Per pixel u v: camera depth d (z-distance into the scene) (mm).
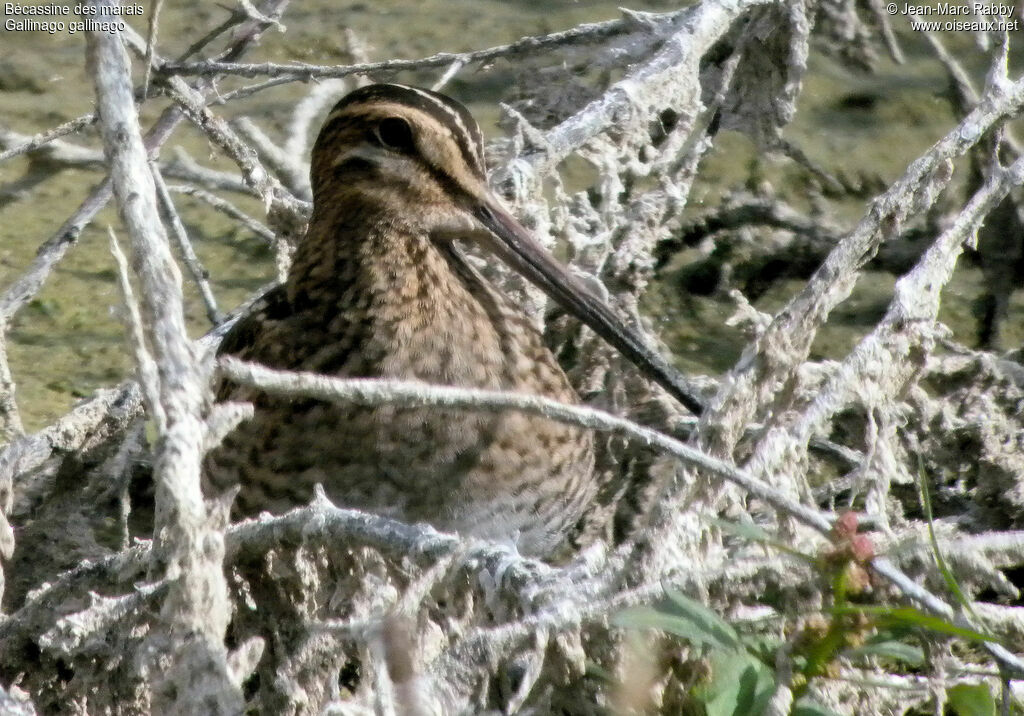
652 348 10320
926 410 10031
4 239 13438
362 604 7258
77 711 7309
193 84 12656
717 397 8266
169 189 11922
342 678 8125
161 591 6691
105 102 7098
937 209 13023
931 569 7219
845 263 8805
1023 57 14992
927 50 15203
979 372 10422
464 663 6523
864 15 14781
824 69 15078
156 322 6484
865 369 8555
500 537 8602
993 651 6508
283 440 8383
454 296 8789
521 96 12375
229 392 8781
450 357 8656
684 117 11500
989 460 9789
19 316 12633
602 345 10586
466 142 9008
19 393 11695
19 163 14023
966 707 6781
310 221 9344
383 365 8664
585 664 6945
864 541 6359
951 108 14594
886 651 6496
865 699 7512
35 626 7504
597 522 9836
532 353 8945
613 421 6559
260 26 11977
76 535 9758
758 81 12586
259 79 14906
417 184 8836
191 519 6328
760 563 7133
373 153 8844
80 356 12219
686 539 7512
